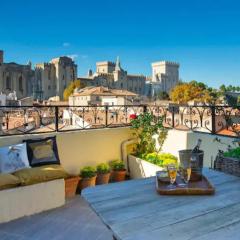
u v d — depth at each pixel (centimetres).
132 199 191
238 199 188
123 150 533
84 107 528
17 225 331
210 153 444
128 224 155
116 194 201
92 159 500
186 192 197
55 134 454
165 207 177
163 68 11325
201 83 6700
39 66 8919
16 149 385
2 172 360
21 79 8469
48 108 486
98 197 196
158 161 473
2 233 313
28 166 382
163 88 11006
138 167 502
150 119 525
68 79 9412
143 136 532
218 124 443
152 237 141
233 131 424
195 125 480
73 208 380
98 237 307
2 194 330
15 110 488
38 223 337
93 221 343
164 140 514
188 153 220
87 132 491
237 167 243
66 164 466
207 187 201
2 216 332
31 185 353
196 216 164
